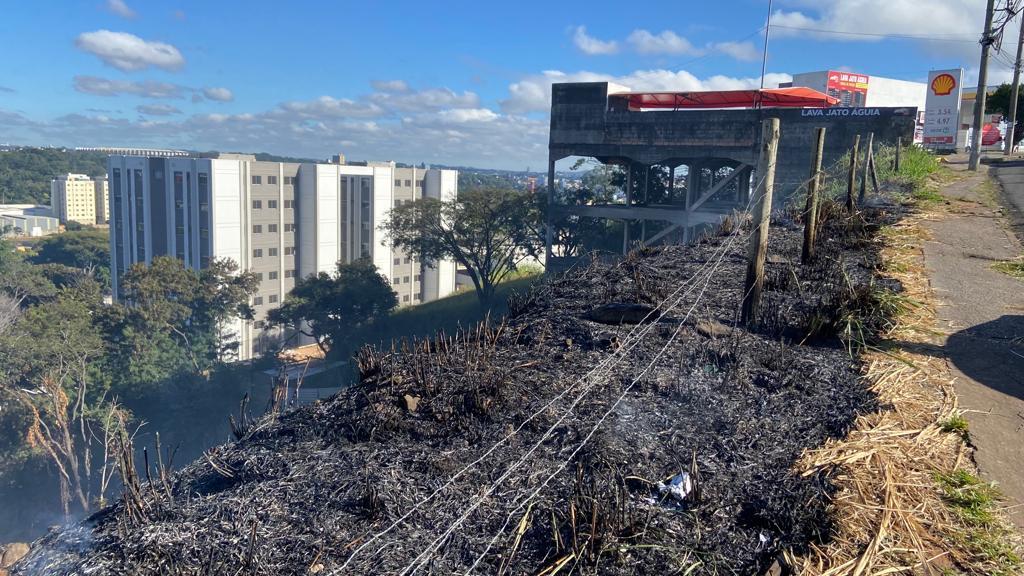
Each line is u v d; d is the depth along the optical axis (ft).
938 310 18.54
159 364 108.88
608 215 108.99
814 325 16.08
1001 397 13.23
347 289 136.87
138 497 9.56
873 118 79.36
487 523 9.18
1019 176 56.65
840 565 8.27
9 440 87.76
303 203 209.67
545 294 21.20
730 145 89.92
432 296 246.68
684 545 8.66
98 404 86.74
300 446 11.60
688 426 11.68
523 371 14.14
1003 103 112.37
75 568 8.46
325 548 8.72
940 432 11.70
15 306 111.65
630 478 10.07
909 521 9.14
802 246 24.00
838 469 10.29
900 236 28.35
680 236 110.83
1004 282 21.58
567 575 8.16
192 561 8.48
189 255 203.10
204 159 193.26
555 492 9.80
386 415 12.21
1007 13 59.11
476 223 125.90
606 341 15.70
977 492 9.93
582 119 101.96
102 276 263.49
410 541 8.84
